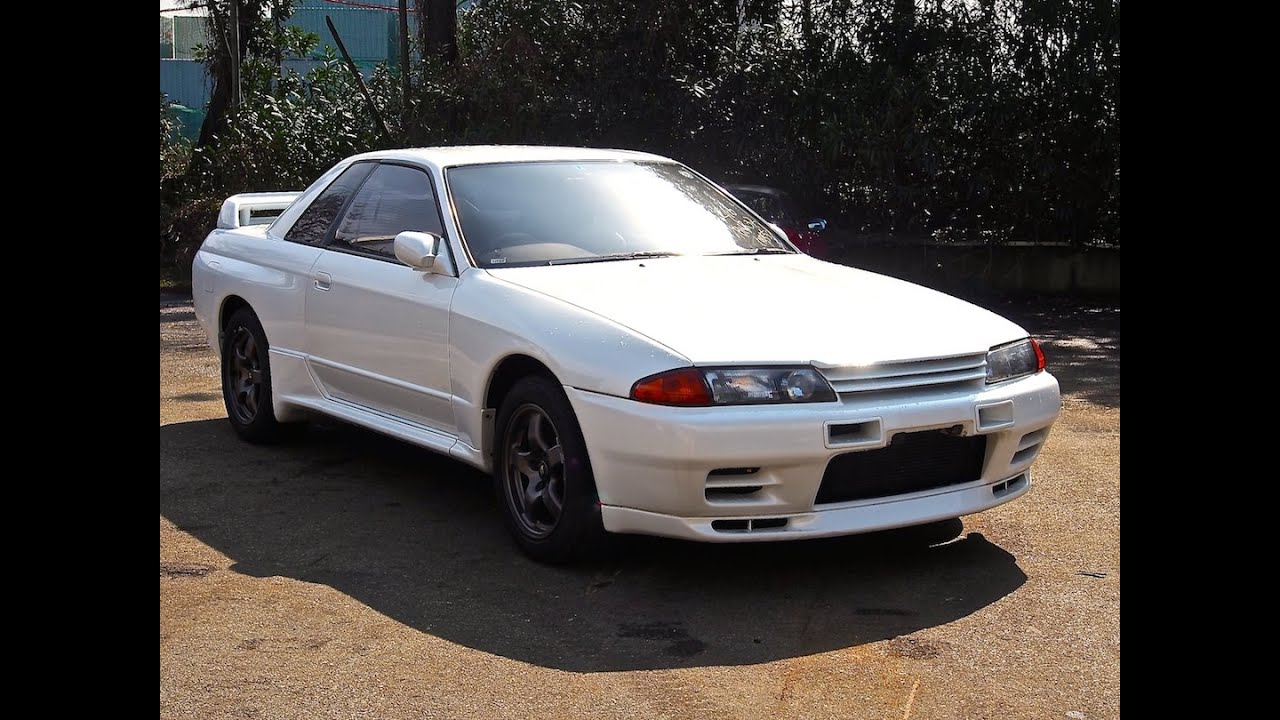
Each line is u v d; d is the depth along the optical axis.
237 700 3.45
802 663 3.69
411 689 3.52
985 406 4.38
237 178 15.41
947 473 4.39
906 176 14.32
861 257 14.58
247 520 5.21
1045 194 14.09
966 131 14.08
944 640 3.86
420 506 5.41
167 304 12.96
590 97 14.91
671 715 3.34
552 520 4.59
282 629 3.99
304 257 6.02
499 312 4.72
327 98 15.94
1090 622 3.99
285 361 6.13
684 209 5.69
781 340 4.25
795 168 14.30
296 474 5.95
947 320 4.64
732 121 14.51
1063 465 6.11
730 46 14.87
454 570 4.57
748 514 4.14
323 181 6.27
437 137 15.36
